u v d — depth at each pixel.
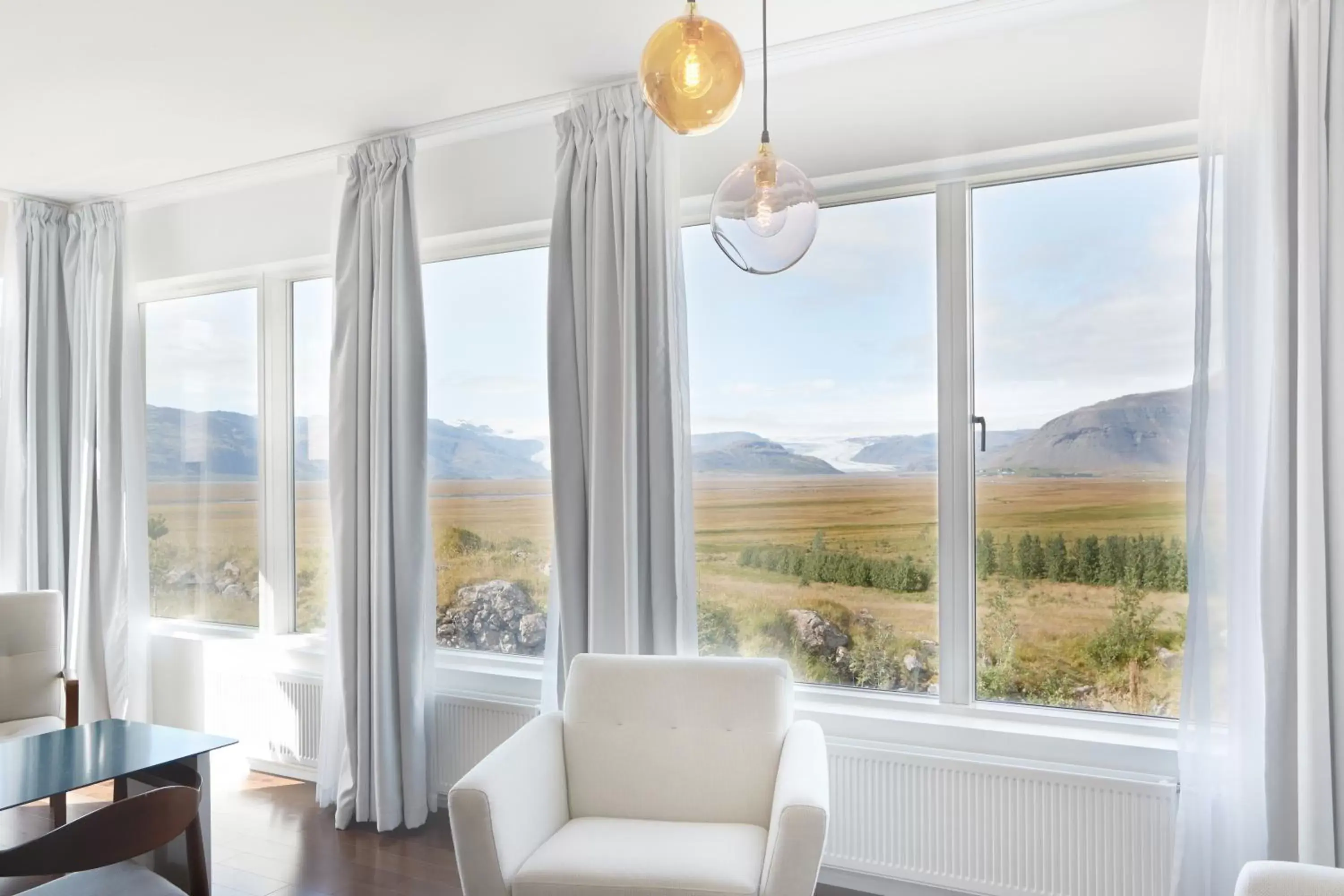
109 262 4.52
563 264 3.31
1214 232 2.46
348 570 3.66
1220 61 2.44
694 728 2.67
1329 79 2.30
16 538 4.49
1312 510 2.25
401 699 3.54
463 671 3.74
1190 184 2.72
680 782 2.63
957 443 2.98
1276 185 2.34
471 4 2.71
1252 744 2.38
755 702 2.68
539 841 2.46
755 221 1.69
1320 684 2.23
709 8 2.75
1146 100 2.68
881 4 2.73
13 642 3.74
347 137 3.77
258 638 4.34
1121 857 2.56
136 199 4.50
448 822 3.59
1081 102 2.75
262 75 3.18
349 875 3.12
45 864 1.80
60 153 3.91
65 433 4.63
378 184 3.71
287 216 4.23
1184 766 2.43
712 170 3.25
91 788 4.06
